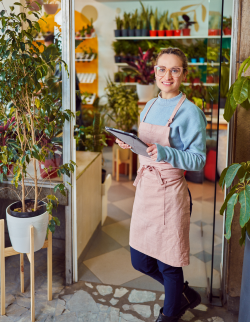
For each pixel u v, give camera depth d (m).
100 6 6.03
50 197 1.93
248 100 1.77
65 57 2.04
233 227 2.04
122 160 4.63
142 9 5.89
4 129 2.09
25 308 2.06
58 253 2.76
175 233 1.74
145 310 2.06
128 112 4.41
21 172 1.96
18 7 2.11
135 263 1.94
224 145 2.19
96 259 2.66
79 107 3.07
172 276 1.80
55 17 2.03
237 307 2.08
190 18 5.68
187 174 4.59
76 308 2.07
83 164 2.61
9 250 1.98
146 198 1.79
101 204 3.21
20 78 1.78
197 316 2.04
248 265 1.57
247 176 1.60
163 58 1.67
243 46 1.86
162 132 1.69
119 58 5.80
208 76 2.80
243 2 1.82
